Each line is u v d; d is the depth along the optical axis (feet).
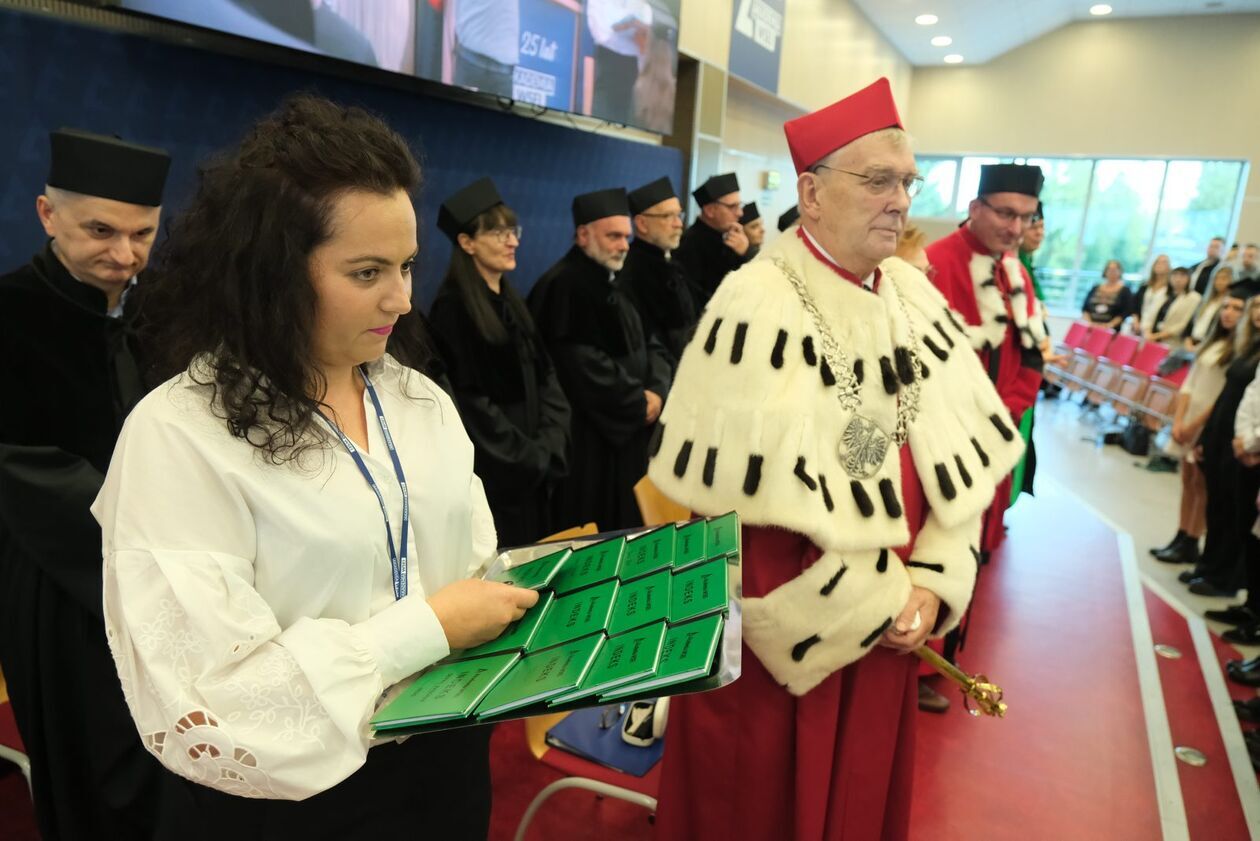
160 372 2.42
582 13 12.55
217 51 7.66
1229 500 11.39
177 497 2.20
